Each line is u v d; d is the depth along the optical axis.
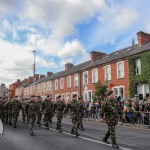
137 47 28.95
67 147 9.37
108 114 9.55
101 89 25.81
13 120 16.28
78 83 37.66
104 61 32.38
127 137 12.19
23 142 10.47
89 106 24.12
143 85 26.08
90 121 22.19
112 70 30.59
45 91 49.12
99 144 10.00
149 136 12.55
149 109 18.05
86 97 35.47
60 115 14.02
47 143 10.22
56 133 13.27
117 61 29.84
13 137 11.84
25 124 18.05
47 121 16.02
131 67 27.44
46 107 16.17
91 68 34.72
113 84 30.09
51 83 46.53
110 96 9.65
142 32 28.94
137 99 20.73
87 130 14.77
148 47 25.98
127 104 19.62
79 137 11.88
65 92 41.28
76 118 12.41
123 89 28.39
